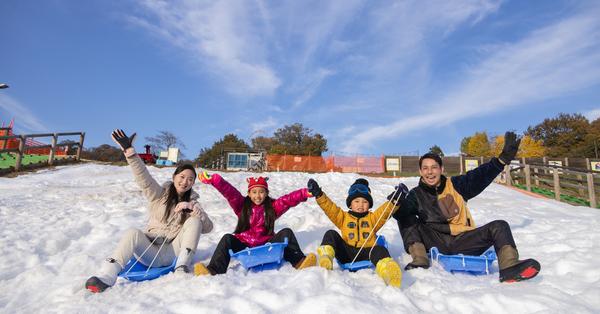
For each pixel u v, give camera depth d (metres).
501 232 3.28
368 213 3.81
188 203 3.73
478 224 6.71
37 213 6.63
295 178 13.11
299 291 2.63
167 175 12.60
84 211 6.97
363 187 3.86
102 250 4.54
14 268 3.95
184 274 3.23
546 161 21.31
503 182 15.23
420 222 3.96
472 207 8.67
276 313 2.38
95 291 3.03
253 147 56.84
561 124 59.12
